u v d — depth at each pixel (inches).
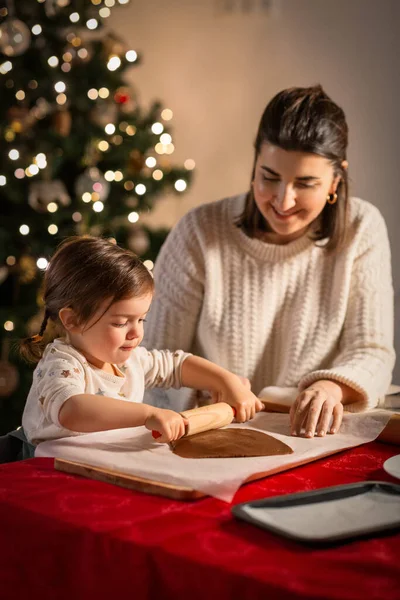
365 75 126.4
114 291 44.4
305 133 53.5
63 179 135.7
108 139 129.7
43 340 49.9
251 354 63.5
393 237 124.6
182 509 32.4
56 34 125.8
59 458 38.6
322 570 26.1
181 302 63.9
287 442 43.4
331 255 63.0
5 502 32.8
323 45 131.3
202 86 149.3
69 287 45.3
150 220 159.5
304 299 62.7
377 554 27.8
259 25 139.7
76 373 44.8
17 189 123.2
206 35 147.6
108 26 160.4
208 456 38.8
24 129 126.8
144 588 27.8
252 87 142.6
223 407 45.3
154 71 155.3
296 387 61.0
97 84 127.6
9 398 127.9
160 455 38.8
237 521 31.0
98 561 29.1
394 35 122.9
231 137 146.6
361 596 24.1
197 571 26.5
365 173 127.0
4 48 111.0
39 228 124.4
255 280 63.5
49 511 31.7
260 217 62.6
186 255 64.4
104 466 37.2
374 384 54.4
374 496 34.1
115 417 40.7
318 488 36.4
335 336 61.9
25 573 31.3
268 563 26.6
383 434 45.6
